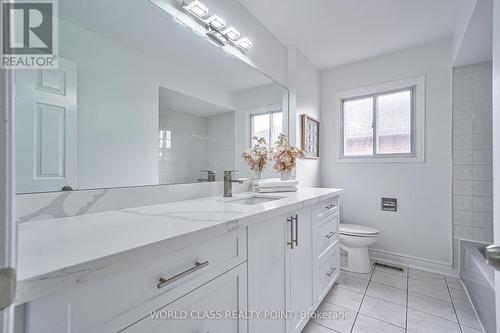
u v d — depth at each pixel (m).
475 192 2.15
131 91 1.12
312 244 1.58
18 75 0.76
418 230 2.42
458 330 1.49
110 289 0.55
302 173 2.54
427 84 2.37
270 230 1.14
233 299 0.92
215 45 1.58
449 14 1.91
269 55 2.13
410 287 2.03
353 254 2.34
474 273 1.75
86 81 0.95
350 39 2.28
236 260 0.92
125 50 1.09
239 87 1.80
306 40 2.29
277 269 1.19
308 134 2.64
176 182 1.34
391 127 2.63
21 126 0.77
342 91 2.85
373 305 1.77
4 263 0.28
